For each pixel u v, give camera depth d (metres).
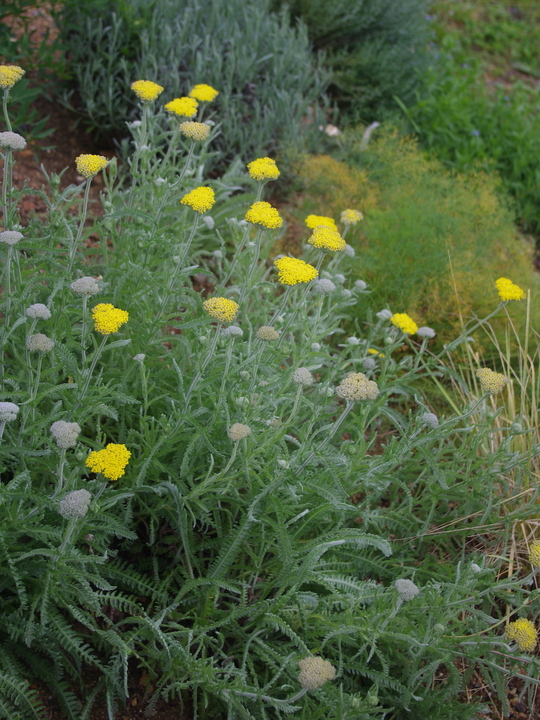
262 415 2.80
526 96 7.96
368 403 2.81
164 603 2.57
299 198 5.52
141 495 2.78
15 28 5.35
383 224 4.61
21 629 2.28
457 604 2.54
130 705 2.47
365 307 4.35
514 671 2.50
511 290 3.12
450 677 2.69
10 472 2.71
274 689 2.38
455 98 6.66
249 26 5.39
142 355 2.57
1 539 2.18
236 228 3.55
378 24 6.71
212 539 2.72
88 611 2.56
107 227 3.11
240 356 2.88
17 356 2.57
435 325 4.44
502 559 3.07
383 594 2.52
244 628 2.54
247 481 2.56
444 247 4.59
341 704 2.17
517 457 3.06
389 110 6.42
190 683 2.33
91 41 4.96
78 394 2.39
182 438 2.59
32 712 2.29
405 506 3.18
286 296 2.74
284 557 2.46
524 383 3.91
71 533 2.18
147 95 3.20
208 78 5.07
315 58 6.58
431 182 5.23
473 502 3.14
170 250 2.99
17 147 2.48
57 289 2.58
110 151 5.15
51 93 5.11
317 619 2.52
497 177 5.77
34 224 3.18
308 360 3.31
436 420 2.77
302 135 5.66
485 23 9.39
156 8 5.04
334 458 2.57
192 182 3.62
